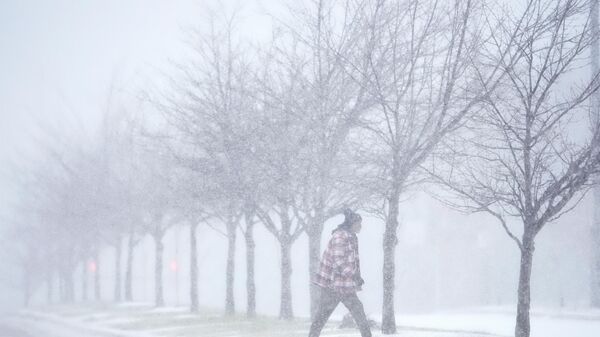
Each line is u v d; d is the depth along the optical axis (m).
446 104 23.84
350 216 22.06
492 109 23.11
